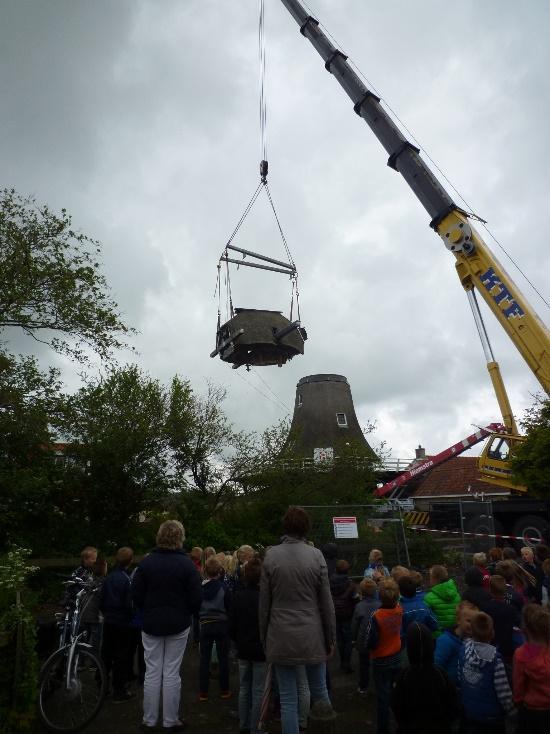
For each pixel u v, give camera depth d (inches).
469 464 1254.9
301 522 169.3
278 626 155.6
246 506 641.0
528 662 148.8
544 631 150.1
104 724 220.4
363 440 871.7
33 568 238.1
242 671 201.5
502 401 653.3
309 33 727.1
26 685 193.9
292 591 157.9
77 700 214.7
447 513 776.9
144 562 201.8
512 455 658.8
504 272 569.9
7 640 197.5
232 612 202.2
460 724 159.0
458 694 156.9
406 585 222.4
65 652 220.7
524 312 550.3
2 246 506.6
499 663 154.6
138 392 570.3
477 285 584.1
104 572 278.8
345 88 689.6
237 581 293.6
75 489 518.6
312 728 154.9
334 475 660.1
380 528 506.3
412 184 622.5
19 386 476.1
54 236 519.8
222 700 246.2
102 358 540.7
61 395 502.3
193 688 268.1
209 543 574.2
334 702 242.5
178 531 207.3
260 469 641.6
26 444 478.6
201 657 248.4
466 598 212.5
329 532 494.6
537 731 144.2
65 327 517.7
